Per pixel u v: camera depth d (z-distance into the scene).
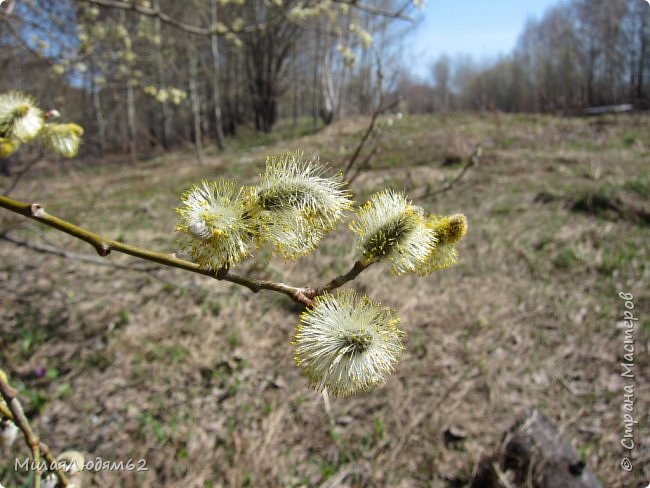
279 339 5.70
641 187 9.22
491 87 47.78
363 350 1.53
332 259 7.18
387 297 6.26
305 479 4.09
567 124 18.17
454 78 56.66
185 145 25.75
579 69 35.56
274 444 4.38
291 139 22.64
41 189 11.80
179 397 4.86
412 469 4.16
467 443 4.34
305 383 5.03
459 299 6.28
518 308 6.08
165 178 14.84
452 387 4.92
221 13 20.33
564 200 9.25
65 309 6.15
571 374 5.08
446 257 1.71
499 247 7.54
